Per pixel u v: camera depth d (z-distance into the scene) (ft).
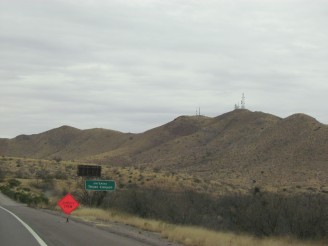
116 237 63.16
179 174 362.53
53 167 386.11
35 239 56.49
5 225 74.95
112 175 303.48
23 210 120.16
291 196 84.17
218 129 586.45
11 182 270.67
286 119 450.30
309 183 287.28
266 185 291.17
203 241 64.28
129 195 128.57
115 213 111.96
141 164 541.34
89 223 87.97
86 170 154.81
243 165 400.47
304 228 73.26
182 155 523.29
